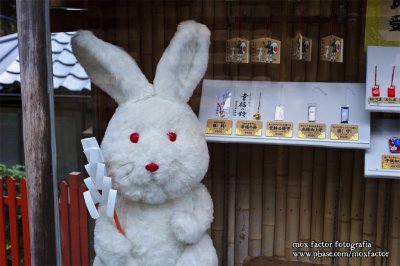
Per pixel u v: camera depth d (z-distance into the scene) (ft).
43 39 4.44
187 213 4.30
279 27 4.94
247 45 4.99
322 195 5.25
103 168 3.98
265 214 5.39
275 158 5.27
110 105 5.15
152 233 4.28
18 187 5.58
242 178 5.33
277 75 5.03
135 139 4.11
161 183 4.05
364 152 4.71
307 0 4.85
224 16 5.00
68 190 4.99
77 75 4.86
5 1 5.40
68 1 4.77
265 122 4.72
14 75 5.57
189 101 4.86
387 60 4.53
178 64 4.42
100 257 4.28
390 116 4.68
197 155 4.21
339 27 4.85
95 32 5.18
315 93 4.79
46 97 4.54
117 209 4.39
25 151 4.66
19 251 5.57
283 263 5.31
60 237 4.90
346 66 4.91
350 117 4.58
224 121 4.77
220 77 5.09
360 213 5.15
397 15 4.56
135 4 5.18
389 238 5.11
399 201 4.99
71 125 4.99
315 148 5.17
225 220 5.37
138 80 4.40
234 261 5.48
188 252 4.32
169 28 5.17
